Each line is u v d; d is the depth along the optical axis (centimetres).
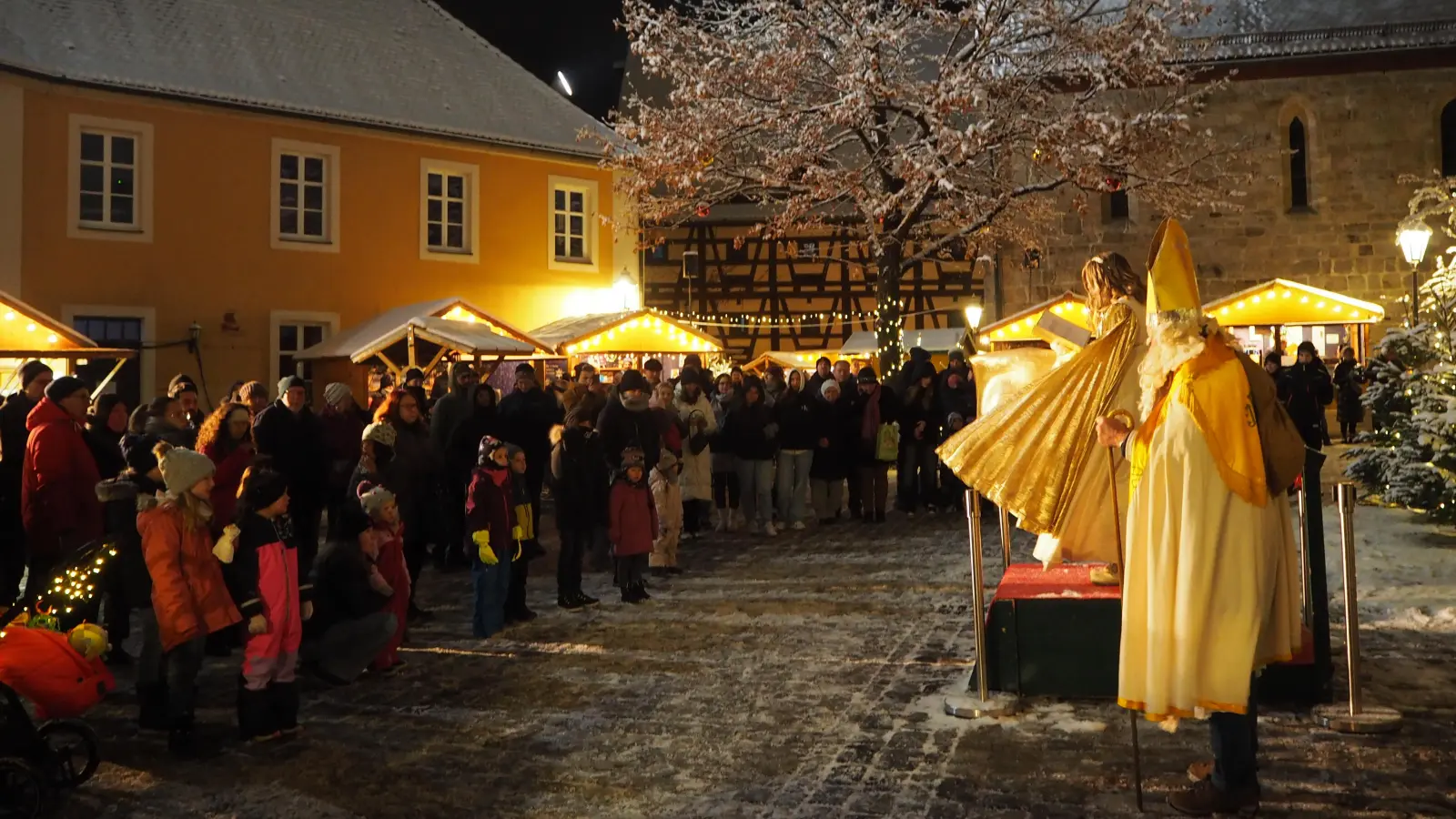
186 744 592
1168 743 554
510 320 2691
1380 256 3016
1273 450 456
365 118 2458
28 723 523
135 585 630
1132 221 3077
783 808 493
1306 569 614
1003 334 2730
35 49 2112
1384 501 1263
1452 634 756
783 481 1430
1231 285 3095
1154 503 455
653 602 970
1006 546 747
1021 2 2247
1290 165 3088
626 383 1128
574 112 2905
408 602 839
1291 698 605
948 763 540
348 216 2469
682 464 1327
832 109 2177
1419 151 2992
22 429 918
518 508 900
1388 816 459
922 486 1558
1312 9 3078
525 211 2719
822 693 672
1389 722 561
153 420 934
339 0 2770
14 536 923
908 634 816
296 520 965
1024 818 470
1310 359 1873
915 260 2278
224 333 2311
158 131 2233
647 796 516
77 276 2141
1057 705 620
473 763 573
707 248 3644
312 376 2420
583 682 720
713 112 2319
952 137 2080
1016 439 552
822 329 3597
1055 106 2380
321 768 571
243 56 2423
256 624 600
